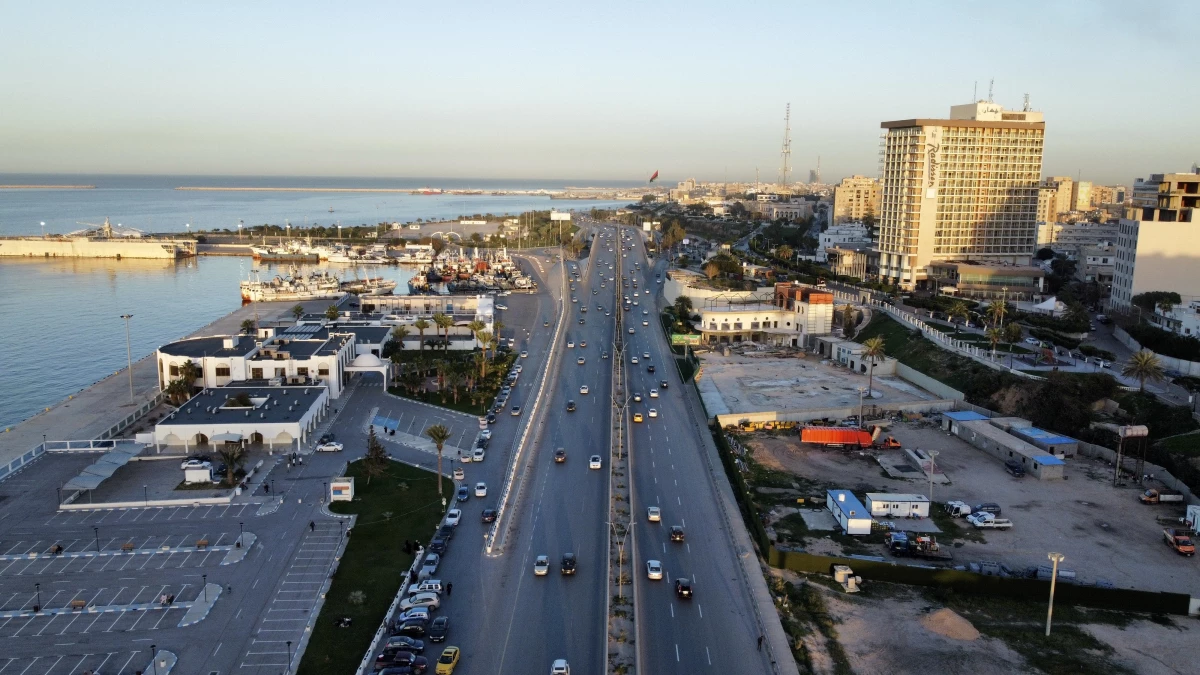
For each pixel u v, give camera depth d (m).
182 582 107.62
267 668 89.00
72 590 105.06
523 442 163.38
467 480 144.50
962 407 188.62
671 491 140.50
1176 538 119.88
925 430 176.75
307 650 92.38
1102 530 126.88
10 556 114.00
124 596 103.75
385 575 109.88
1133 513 133.38
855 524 124.38
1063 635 98.19
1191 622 102.00
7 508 130.38
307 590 106.00
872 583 110.44
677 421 181.25
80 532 122.00
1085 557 117.81
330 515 129.00
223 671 88.38
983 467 154.38
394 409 187.00
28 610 100.00
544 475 146.88
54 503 132.62
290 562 113.50
